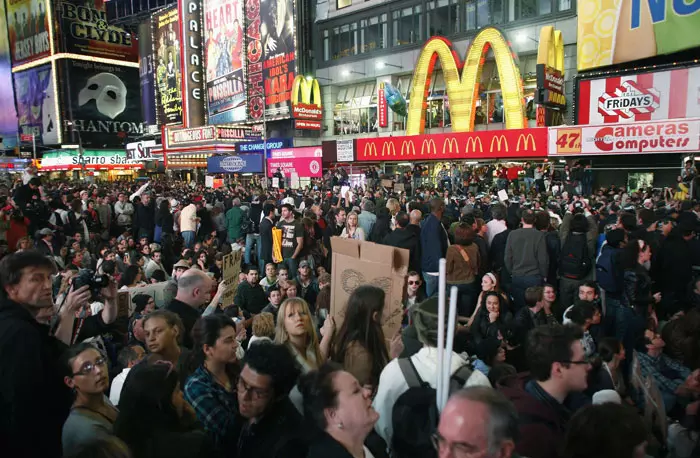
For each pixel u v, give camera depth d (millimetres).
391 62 35312
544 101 22766
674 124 15562
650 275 6355
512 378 2840
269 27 41250
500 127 29828
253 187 25656
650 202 11211
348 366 2922
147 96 61969
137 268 7441
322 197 16625
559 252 6383
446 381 2068
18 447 2287
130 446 2131
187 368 3113
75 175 64875
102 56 70250
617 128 16688
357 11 36875
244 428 2387
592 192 19922
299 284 7438
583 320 4547
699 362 3797
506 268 6629
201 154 41812
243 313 6953
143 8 60906
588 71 22391
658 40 19641
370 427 2002
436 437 1729
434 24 32844
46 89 69125
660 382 3818
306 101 38000
